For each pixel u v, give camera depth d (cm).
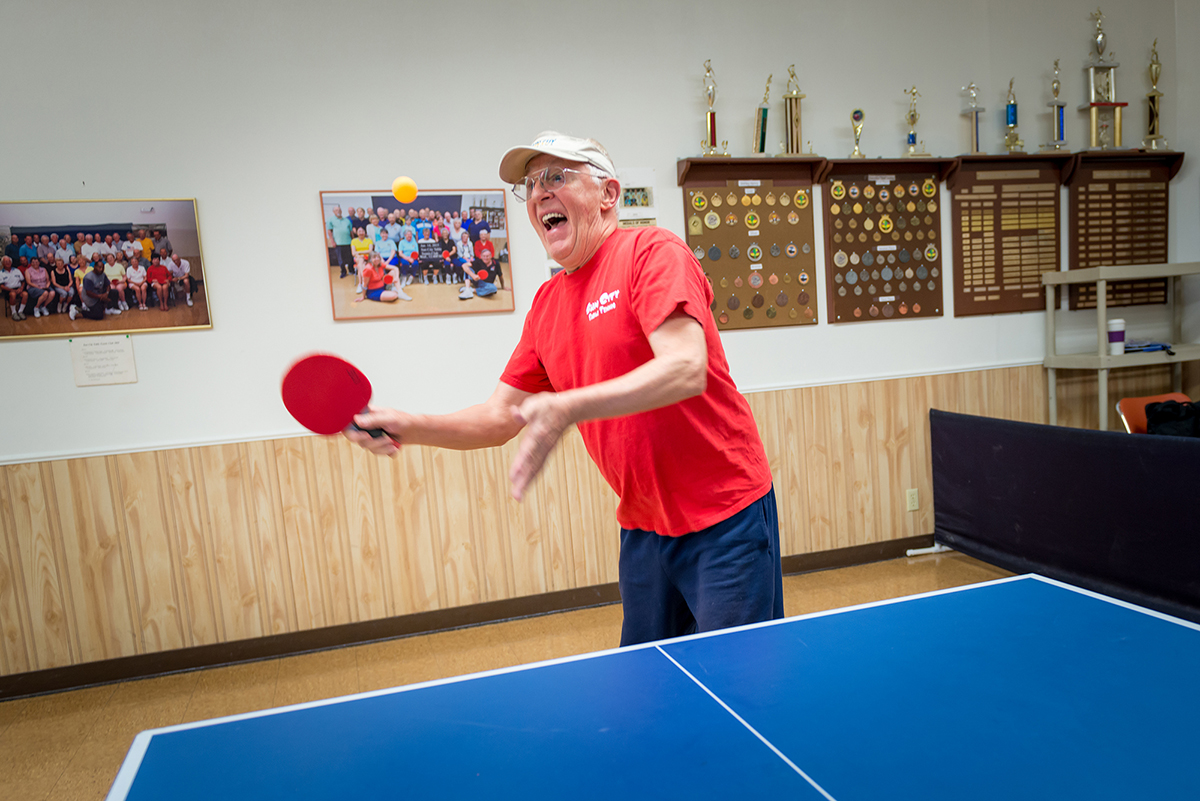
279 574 300
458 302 313
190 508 290
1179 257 409
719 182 343
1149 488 229
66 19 273
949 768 73
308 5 295
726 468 149
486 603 322
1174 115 407
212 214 288
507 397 166
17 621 277
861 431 368
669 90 337
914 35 368
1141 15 400
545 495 326
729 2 343
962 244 376
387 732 86
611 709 90
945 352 379
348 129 300
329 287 301
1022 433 283
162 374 287
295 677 279
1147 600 235
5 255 270
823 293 361
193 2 284
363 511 307
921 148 371
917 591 326
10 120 270
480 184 314
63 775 220
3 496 274
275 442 297
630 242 141
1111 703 83
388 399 309
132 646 288
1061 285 392
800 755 77
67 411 279
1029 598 119
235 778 78
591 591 334
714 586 148
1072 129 393
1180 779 68
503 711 90
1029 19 383
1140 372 410
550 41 321
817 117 357
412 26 305
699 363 121
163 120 283
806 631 111
